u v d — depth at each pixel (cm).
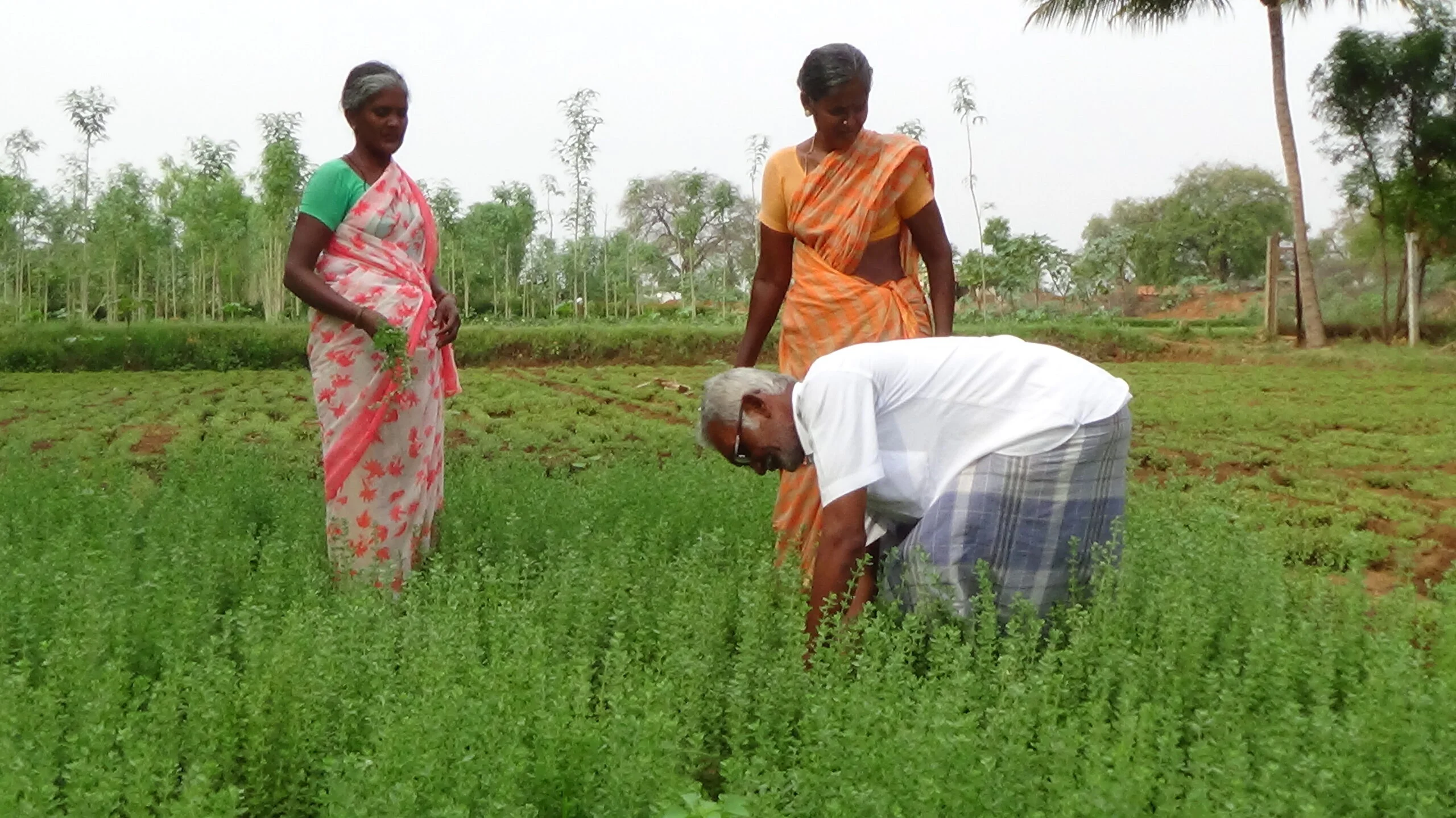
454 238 3741
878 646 345
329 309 505
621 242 4903
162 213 3741
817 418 392
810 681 337
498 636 360
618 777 263
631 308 4641
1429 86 2653
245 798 292
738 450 408
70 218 3216
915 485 406
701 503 597
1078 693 346
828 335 490
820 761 273
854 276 490
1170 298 4503
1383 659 333
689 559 474
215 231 3456
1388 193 2766
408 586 449
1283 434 1241
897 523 427
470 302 4350
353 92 518
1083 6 2617
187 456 856
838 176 485
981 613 387
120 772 265
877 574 427
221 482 664
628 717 285
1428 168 2728
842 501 386
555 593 429
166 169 3931
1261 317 3531
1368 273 4431
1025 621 387
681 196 5969
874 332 485
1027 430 396
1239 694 328
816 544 471
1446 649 391
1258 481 907
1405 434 1277
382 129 520
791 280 525
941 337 464
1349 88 2733
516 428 1184
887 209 491
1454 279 3531
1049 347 420
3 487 631
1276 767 259
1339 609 439
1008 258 3164
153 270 3866
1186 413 1379
